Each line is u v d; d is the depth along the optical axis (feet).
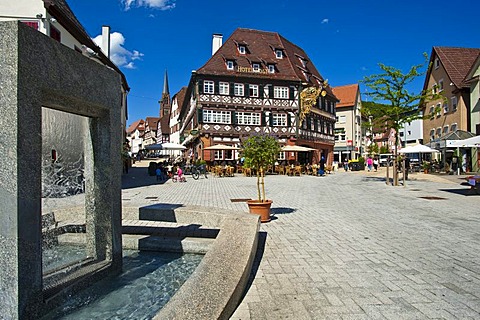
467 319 10.83
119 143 15.67
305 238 21.53
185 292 10.31
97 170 15.16
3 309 10.20
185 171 101.35
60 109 12.86
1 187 10.19
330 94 150.20
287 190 53.06
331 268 15.78
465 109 96.58
